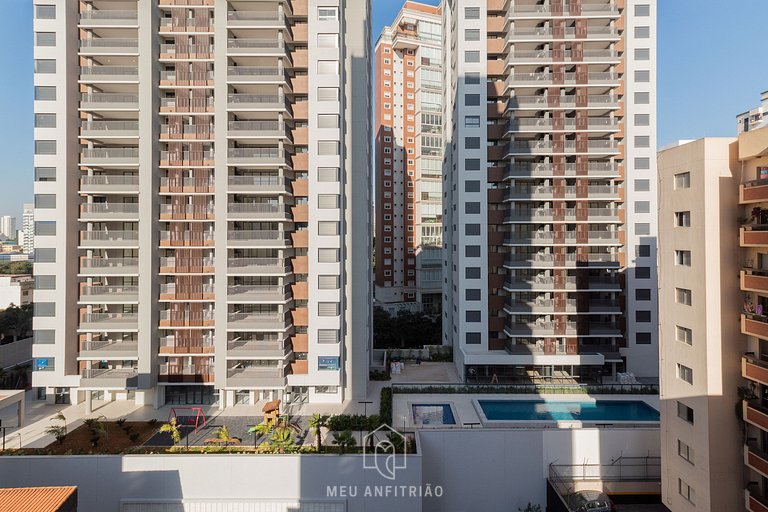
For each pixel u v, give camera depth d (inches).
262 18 1288.1
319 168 1286.9
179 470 933.2
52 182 1278.3
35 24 1264.8
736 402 740.0
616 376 1535.4
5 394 1172.5
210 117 1330.0
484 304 1571.1
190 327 1315.2
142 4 1288.1
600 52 1517.0
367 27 1547.7
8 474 926.4
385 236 3196.4
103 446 1036.5
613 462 1024.9
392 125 3198.8
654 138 1569.9
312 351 1294.3
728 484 738.8
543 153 1528.1
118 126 1326.3
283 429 1029.8
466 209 1566.2
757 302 717.9
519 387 1344.7
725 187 741.9
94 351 1300.4
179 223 1328.7
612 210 1545.3
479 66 1546.5
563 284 1517.0
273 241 1296.8
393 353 1782.7
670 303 850.1
